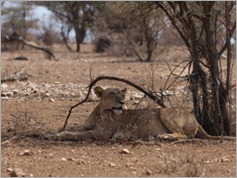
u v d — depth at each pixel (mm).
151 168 11398
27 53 63719
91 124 14844
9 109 19938
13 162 11852
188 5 15539
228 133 15312
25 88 25656
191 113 15555
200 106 15641
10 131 15445
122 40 53906
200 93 15391
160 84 26734
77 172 11039
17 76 29703
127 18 19125
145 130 14398
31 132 15281
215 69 15148
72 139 14414
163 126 14508
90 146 13570
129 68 36750
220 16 16000
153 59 44156
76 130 15086
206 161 11992
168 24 23672
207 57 15203
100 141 14195
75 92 24625
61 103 21750
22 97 23266
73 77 31406
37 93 24188
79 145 13695
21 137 14508
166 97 16594
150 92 15570
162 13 21656
